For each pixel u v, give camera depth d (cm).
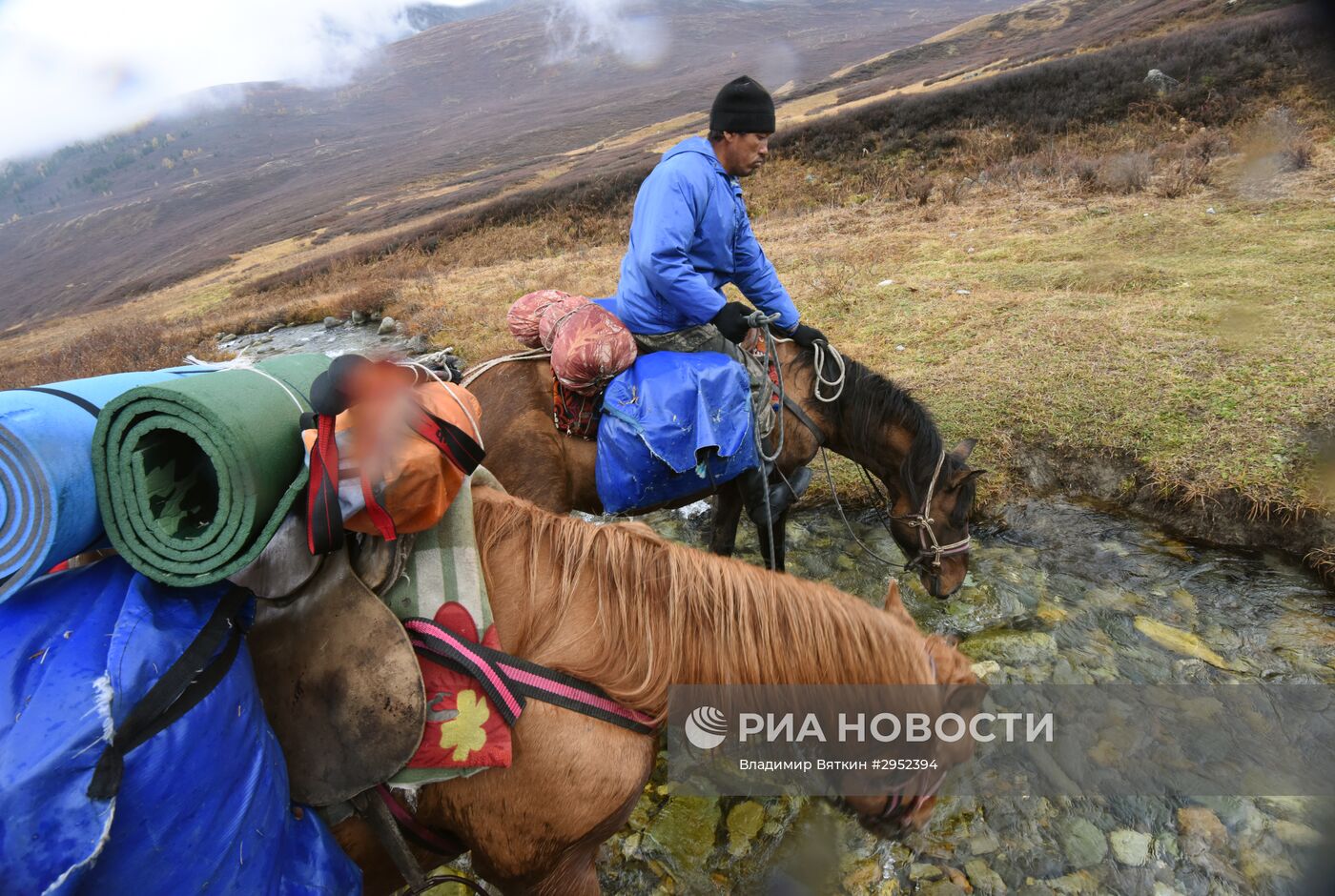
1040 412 514
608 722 166
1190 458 444
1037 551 420
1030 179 1359
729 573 173
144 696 124
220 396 124
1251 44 1834
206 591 144
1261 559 398
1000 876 254
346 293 1416
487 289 1232
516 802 162
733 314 292
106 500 124
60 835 115
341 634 150
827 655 168
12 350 2820
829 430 360
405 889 254
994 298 736
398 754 146
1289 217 862
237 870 134
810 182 1991
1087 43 3662
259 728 143
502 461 308
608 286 1091
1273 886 244
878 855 263
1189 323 604
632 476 303
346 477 141
